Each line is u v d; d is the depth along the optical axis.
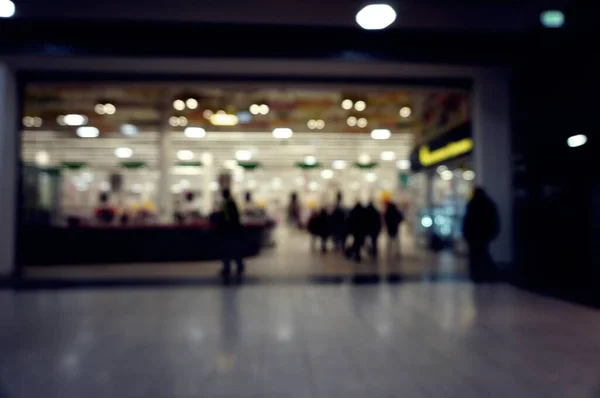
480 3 8.96
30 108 19.25
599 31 7.69
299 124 22.45
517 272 9.93
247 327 5.98
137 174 35.59
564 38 8.46
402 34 10.07
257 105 18.61
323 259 14.02
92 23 9.53
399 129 23.34
